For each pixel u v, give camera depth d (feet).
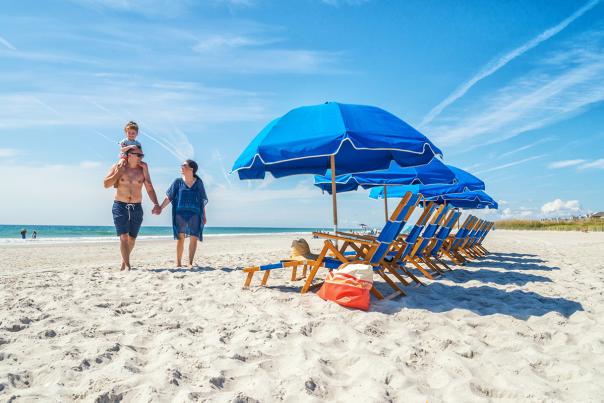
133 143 21.45
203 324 11.10
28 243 62.34
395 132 14.24
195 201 22.63
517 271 22.52
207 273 19.83
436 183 21.81
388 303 13.38
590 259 29.91
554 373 8.07
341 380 7.73
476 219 27.35
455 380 7.56
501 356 8.98
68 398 6.66
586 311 12.98
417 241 18.20
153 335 10.08
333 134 13.50
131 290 15.75
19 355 8.52
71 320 11.19
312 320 10.99
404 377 7.56
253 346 9.22
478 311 12.82
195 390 6.82
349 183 27.02
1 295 14.46
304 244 17.67
